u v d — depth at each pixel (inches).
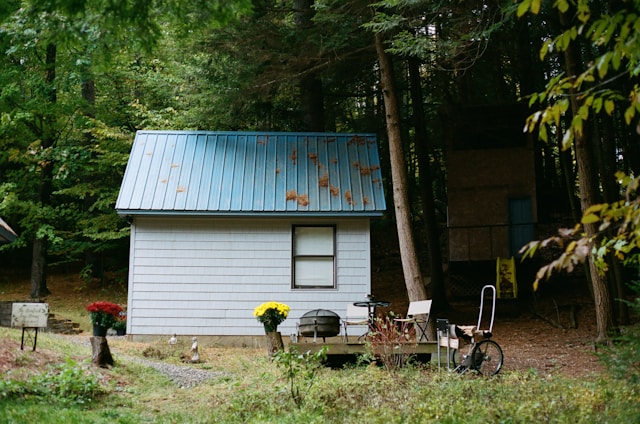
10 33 389.7
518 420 286.2
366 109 1087.6
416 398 334.0
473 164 848.3
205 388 408.8
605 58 154.4
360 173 657.6
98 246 927.7
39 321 425.1
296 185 643.5
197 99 767.1
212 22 326.0
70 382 357.4
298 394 346.3
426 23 584.7
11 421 272.4
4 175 909.8
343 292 621.6
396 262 1001.5
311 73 763.4
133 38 326.0
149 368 455.2
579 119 161.5
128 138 860.6
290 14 799.1
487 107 848.3
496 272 817.5
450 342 426.3
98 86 969.5
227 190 636.1
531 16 783.7
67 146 871.1
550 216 865.5
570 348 541.3
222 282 621.9
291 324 615.5
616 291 587.2
